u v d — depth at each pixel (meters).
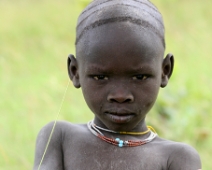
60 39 16.53
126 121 4.39
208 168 8.33
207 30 16.88
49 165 4.73
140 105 4.38
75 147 4.75
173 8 19.36
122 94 4.29
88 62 4.38
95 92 4.39
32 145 9.05
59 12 19.17
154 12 4.61
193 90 11.09
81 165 4.66
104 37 4.31
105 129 4.75
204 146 9.21
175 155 4.62
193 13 18.78
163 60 4.70
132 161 4.61
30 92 11.72
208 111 10.25
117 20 4.36
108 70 4.29
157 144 4.74
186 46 15.30
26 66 13.97
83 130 4.86
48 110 10.62
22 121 10.14
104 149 4.68
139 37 4.32
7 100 11.17
